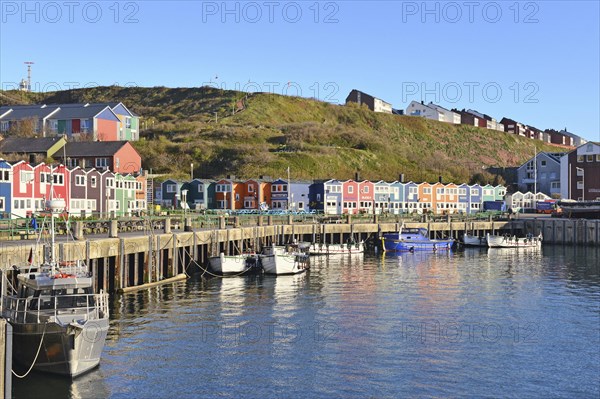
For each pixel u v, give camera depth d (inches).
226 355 1232.8
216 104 6929.1
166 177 4431.6
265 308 1646.2
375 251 3196.4
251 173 4601.4
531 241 3425.2
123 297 1733.5
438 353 1266.0
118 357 1203.2
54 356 1067.3
